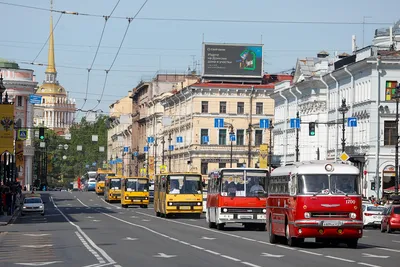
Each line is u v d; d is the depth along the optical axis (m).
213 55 137.62
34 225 60.72
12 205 83.69
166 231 50.47
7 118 66.31
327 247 35.47
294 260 28.14
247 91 133.75
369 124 89.06
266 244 37.78
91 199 135.88
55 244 38.69
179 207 71.06
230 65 137.75
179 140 130.38
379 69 88.75
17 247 37.03
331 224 33.88
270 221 39.25
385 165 89.00
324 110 103.12
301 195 34.19
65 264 27.36
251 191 51.09
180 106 146.00
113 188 119.56
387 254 31.19
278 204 37.44
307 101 105.94
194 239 41.97
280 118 120.94
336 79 98.94
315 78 102.38
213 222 53.88
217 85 133.75
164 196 72.12
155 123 167.75
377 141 88.75
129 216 77.31
